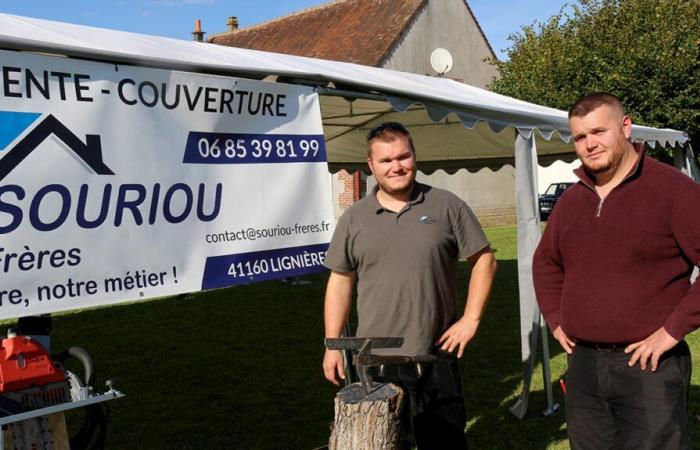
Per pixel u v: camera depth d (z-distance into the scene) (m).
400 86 4.33
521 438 4.43
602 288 2.59
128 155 2.86
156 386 5.68
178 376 5.96
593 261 2.62
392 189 2.86
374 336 2.92
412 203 2.91
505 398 5.20
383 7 20.52
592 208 2.64
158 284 2.92
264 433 4.62
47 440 2.57
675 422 2.51
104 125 2.79
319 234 3.63
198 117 3.13
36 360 2.58
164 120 3.00
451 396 2.97
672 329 2.42
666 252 2.50
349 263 3.02
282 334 7.48
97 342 7.23
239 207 3.26
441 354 2.97
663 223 2.47
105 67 2.81
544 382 4.95
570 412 2.81
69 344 7.14
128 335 7.55
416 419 2.99
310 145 3.63
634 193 2.53
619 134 2.52
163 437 4.57
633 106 16.17
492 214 21.47
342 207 17.66
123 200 2.83
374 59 18.55
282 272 3.42
